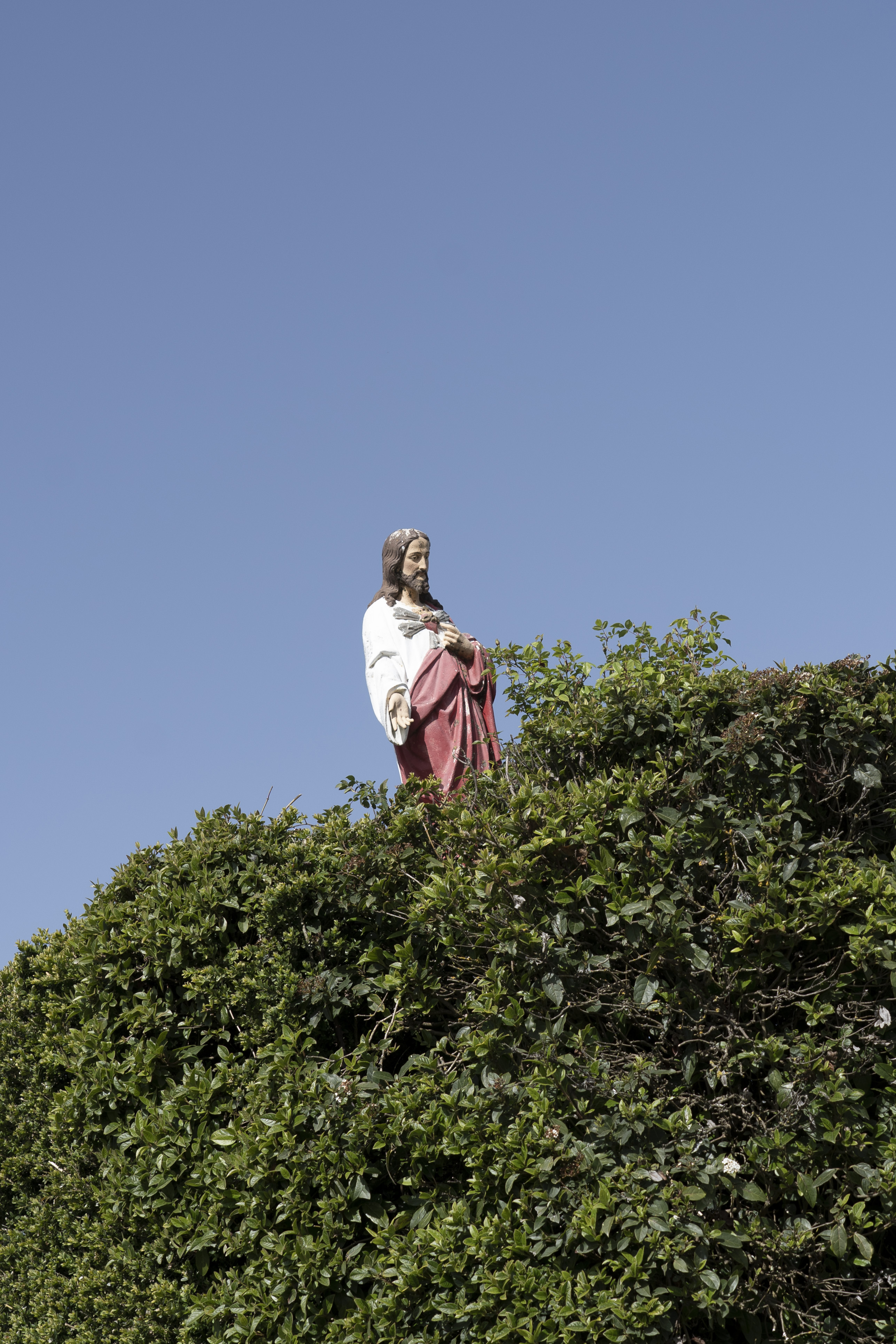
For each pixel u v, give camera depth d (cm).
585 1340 579
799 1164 603
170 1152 715
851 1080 628
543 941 650
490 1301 594
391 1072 755
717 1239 586
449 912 691
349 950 753
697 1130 604
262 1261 679
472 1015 707
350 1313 660
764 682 700
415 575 961
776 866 648
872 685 716
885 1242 658
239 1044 769
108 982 788
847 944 653
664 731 725
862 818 699
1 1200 887
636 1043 674
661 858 660
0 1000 920
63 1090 795
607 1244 584
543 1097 615
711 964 640
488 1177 634
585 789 702
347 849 771
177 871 797
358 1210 673
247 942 776
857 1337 618
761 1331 609
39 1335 754
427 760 898
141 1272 715
